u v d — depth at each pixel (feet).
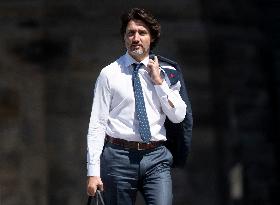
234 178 115.44
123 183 46.91
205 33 114.42
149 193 46.98
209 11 114.62
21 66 111.96
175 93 47.06
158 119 46.98
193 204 113.39
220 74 115.34
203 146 114.32
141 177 47.06
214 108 114.73
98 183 45.93
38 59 112.27
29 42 112.16
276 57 118.32
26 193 111.34
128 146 46.62
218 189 114.42
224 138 115.24
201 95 114.42
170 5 113.29
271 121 118.11
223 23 115.75
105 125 46.73
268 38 118.21
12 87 111.65
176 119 46.93
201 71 114.52
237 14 116.57
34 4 111.96
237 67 116.57
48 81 112.27
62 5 112.27
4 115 111.65
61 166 112.06
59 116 112.27
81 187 112.16
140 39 46.62
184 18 113.80
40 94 112.06
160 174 47.03
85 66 112.68
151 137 46.55
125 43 47.47
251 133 117.08
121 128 46.60
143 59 47.29
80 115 112.37
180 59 113.70
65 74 112.27
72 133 112.16
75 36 112.57
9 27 111.86
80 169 112.27
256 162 117.08
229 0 115.85
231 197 115.24
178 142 49.03
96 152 46.24
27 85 111.75
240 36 116.98
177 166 50.24
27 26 112.16
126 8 112.68
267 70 118.32
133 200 47.85
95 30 112.68
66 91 112.27
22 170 111.65
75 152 112.27
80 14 112.57
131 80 46.68
